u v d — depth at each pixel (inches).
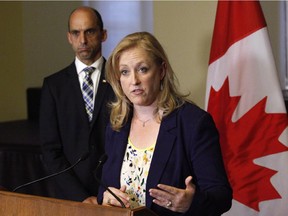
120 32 187.9
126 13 186.7
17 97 198.5
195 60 141.3
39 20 197.9
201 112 73.2
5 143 143.5
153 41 72.6
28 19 198.8
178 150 71.4
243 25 119.3
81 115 108.3
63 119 108.8
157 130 74.0
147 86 71.9
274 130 115.0
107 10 189.6
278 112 115.6
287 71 146.3
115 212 54.6
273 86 116.4
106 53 190.1
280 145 114.0
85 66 110.4
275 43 146.3
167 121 73.2
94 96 109.3
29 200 60.1
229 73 119.6
